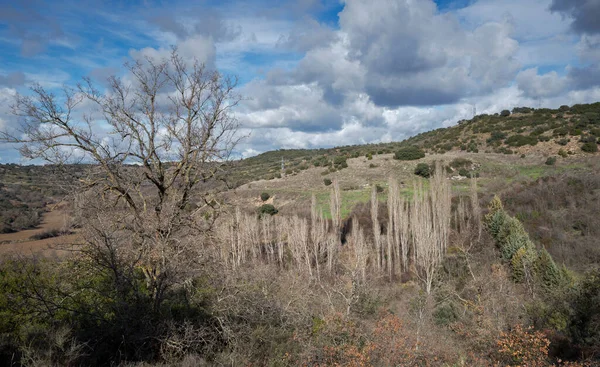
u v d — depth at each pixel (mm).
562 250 29188
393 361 9367
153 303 8242
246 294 9773
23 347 6070
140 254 8406
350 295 16109
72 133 8727
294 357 9039
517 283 23172
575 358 12219
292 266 31500
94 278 8320
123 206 9484
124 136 9250
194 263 8766
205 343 8328
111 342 7637
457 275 28125
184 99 9523
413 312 19953
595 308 12336
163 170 9688
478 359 11906
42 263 8031
